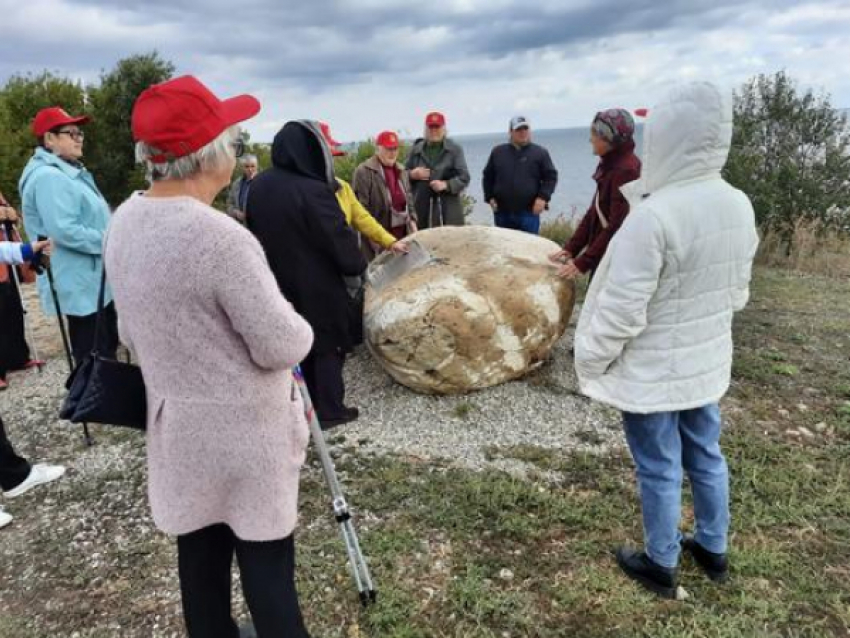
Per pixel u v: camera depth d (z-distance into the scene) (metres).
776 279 6.99
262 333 1.46
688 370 2.13
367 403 4.19
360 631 2.35
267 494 1.61
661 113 2.00
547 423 3.85
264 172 3.63
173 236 1.42
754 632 2.25
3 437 3.26
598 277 2.21
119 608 2.54
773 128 8.16
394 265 4.57
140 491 3.35
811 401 4.03
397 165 5.77
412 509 3.03
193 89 1.48
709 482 2.37
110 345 4.17
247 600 1.73
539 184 6.41
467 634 2.30
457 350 3.93
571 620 2.37
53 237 3.76
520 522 2.88
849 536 2.75
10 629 2.45
